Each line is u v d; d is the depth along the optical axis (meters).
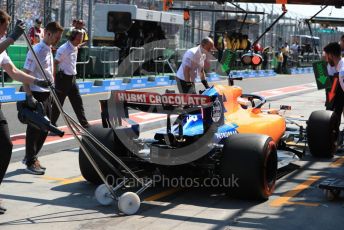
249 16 21.02
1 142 5.13
